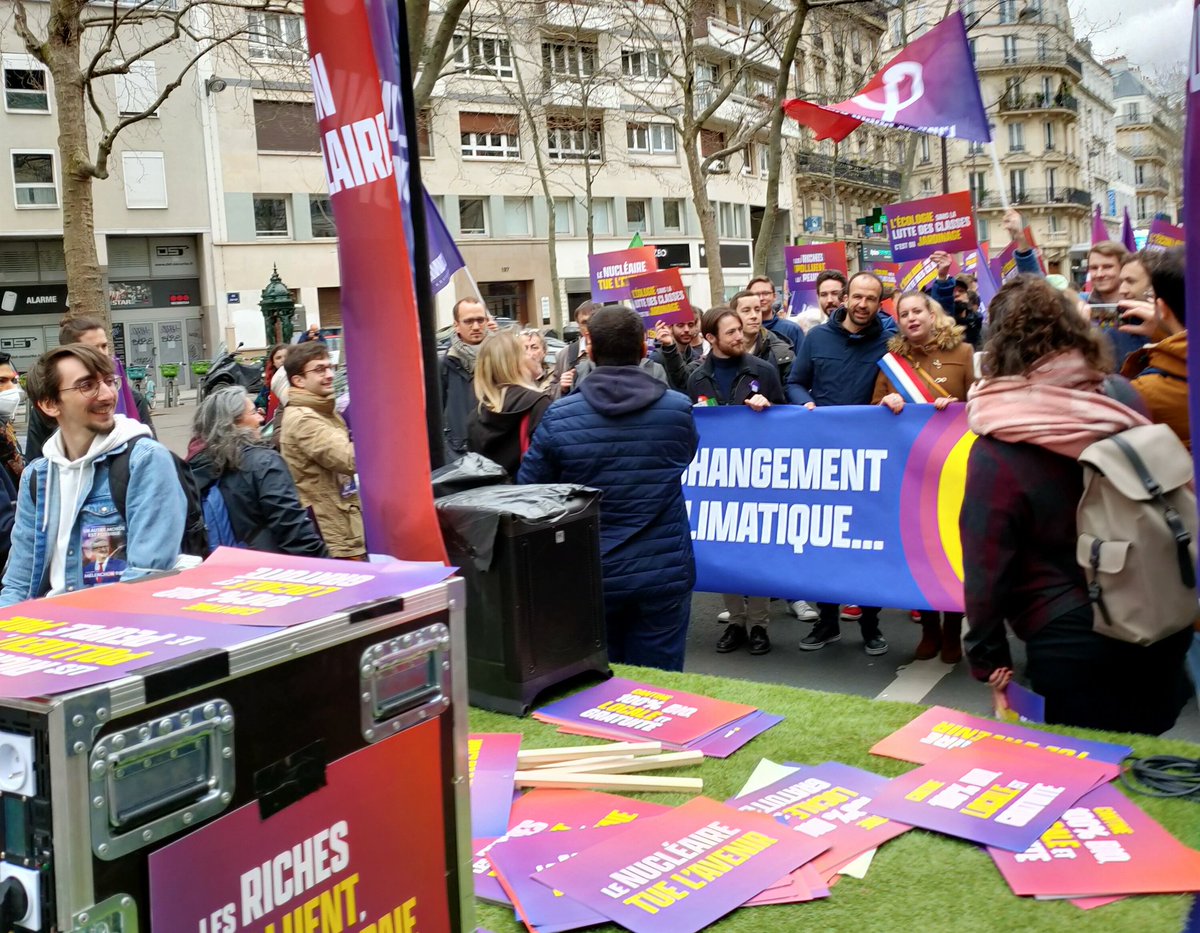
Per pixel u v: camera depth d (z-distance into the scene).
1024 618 3.01
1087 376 2.89
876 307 6.09
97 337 5.69
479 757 2.84
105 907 1.36
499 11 21.61
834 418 5.86
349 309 3.23
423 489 3.14
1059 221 67.38
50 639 1.57
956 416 5.53
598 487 4.08
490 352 5.07
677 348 6.89
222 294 35.72
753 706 3.22
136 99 33.16
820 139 9.55
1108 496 2.76
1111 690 2.94
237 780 1.52
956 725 2.95
